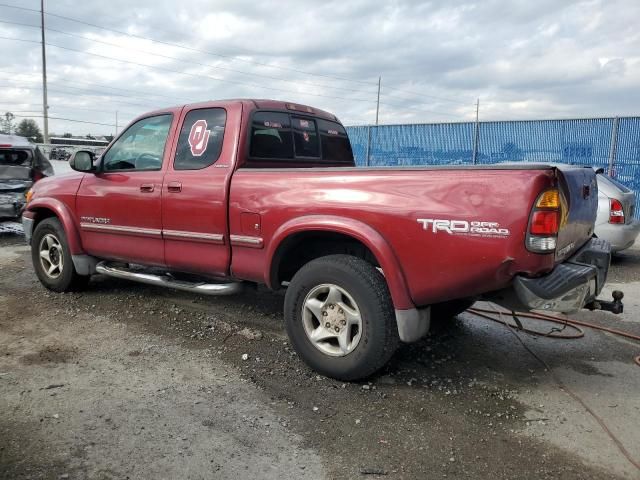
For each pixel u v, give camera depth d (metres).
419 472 2.74
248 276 4.21
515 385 3.78
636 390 3.74
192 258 4.52
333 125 5.56
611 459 2.89
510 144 15.55
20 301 5.52
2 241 9.47
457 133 16.34
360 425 3.18
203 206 4.32
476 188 3.16
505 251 3.08
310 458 2.84
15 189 9.41
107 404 3.36
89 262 5.50
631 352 4.49
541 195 3.03
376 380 3.79
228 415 3.26
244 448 2.92
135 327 4.78
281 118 4.76
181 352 4.23
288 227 3.79
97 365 3.96
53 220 5.65
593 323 5.29
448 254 3.25
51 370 3.85
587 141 14.38
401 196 3.40
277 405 3.40
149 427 3.11
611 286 6.93
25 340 4.43
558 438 3.09
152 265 4.92
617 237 7.86
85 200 5.27
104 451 2.85
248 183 4.08
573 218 3.50
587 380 3.89
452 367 4.06
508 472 2.76
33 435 2.99
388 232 3.44
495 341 4.66
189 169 4.50
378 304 3.50
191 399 3.46
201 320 4.98
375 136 17.91
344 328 3.66
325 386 3.68
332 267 3.64
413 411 3.36
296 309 3.85
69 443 2.92
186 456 2.83
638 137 13.61
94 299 5.56
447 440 3.04
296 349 3.91
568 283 3.27
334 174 3.70
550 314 5.50
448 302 4.42
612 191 7.89
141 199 4.77
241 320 5.01
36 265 5.88
